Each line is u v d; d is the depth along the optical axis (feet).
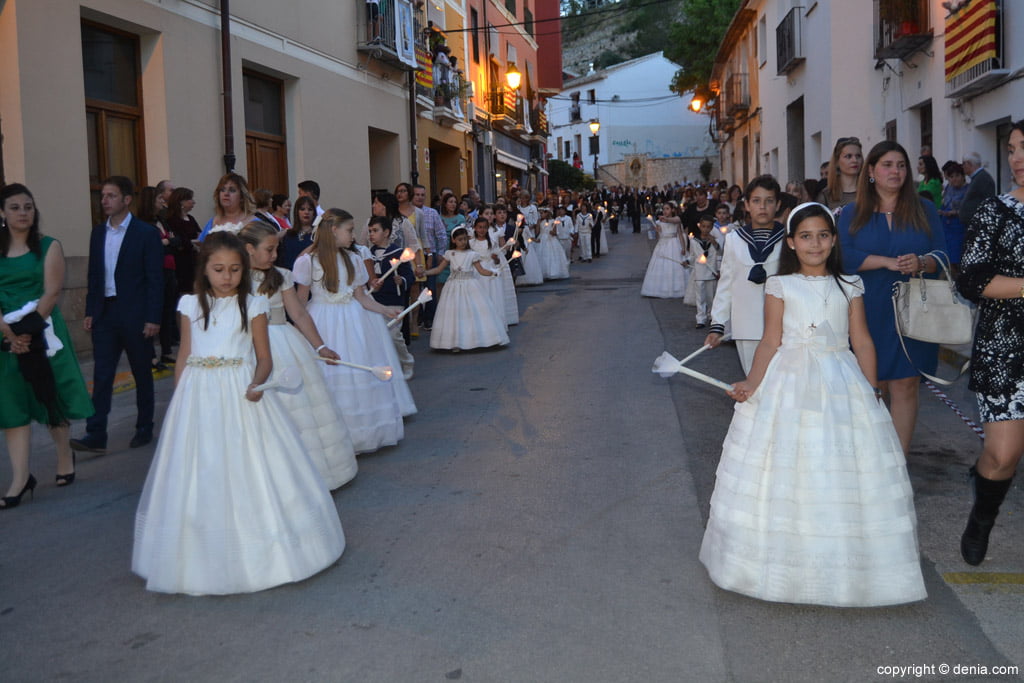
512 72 89.86
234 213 23.73
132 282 22.22
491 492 17.92
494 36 100.37
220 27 41.57
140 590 13.74
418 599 13.01
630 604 12.64
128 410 27.30
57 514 17.63
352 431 20.51
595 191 147.74
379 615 12.53
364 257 23.09
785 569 11.91
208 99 40.78
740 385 12.48
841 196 20.07
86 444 21.72
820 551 11.78
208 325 13.71
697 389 27.12
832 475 11.82
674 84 152.87
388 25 59.11
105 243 22.17
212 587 13.19
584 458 20.15
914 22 45.80
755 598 12.56
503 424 23.57
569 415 24.29
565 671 10.84
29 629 12.49
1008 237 12.19
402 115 65.00
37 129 31.40
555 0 134.41
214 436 13.37
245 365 13.74
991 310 12.69
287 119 49.67
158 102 37.73
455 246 36.29
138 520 13.83
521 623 12.15
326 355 16.69
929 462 18.76
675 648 11.34
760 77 90.79
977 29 38.63
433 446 21.61
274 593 13.35
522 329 41.86
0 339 17.99
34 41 31.22
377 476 19.27
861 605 11.84
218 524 13.20
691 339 36.52
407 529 15.94
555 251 66.85
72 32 32.86
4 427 17.97
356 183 57.00
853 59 56.85
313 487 14.19
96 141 35.50
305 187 28.63
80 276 33.35
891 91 52.11
